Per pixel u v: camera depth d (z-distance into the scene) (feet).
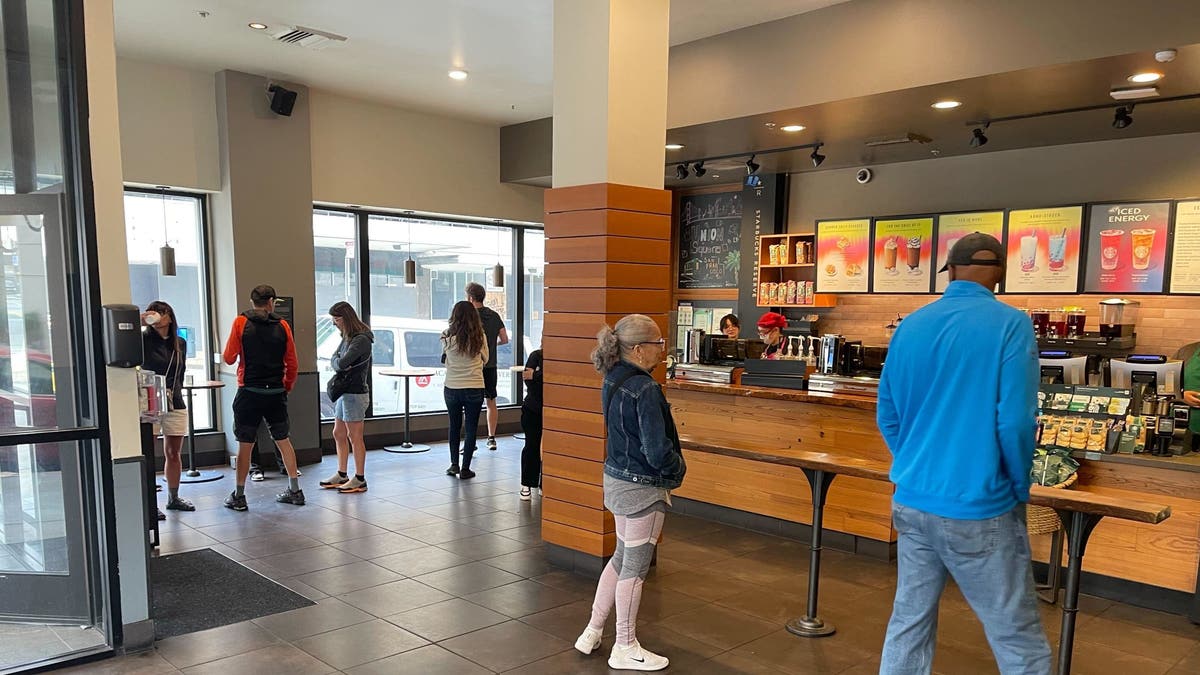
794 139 20.11
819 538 11.61
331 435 25.63
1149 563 12.87
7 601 10.71
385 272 27.09
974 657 10.94
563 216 13.92
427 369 27.66
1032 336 7.63
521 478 20.06
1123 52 12.19
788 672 10.39
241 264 21.98
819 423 16.20
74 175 10.20
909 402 8.20
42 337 10.37
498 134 28.60
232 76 21.52
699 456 18.52
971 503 7.62
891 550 15.19
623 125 13.33
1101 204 19.71
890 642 8.36
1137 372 15.42
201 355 23.15
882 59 14.89
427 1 15.99
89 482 10.59
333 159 24.18
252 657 10.68
